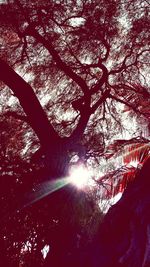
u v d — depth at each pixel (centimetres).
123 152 1191
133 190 527
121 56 1509
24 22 1323
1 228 989
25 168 1086
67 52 1468
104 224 527
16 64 1491
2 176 1043
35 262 1001
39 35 1325
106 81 1384
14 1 1284
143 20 1435
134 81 1499
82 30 1395
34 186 1059
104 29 1404
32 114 1195
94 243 518
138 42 1479
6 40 1416
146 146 1145
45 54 1466
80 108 1279
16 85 1204
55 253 934
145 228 482
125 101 1419
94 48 1476
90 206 1062
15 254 991
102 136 1452
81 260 516
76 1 1345
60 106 1549
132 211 502
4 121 1433
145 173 543
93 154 1241
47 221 1024
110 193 1100
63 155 1137
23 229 1005
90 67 1388
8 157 1155
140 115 1339
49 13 1317
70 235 997
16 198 1023
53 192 1058
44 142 1162
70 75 1310
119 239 494
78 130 1233
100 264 487
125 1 1391
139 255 469
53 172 1095
